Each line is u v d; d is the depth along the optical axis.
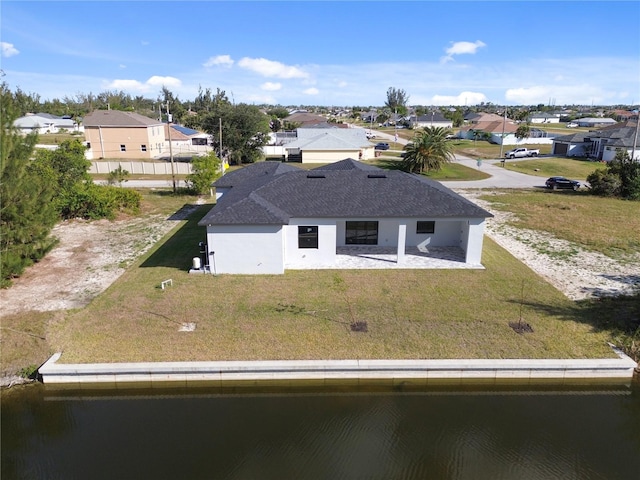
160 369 12.70
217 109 64.75
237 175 29.16
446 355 13.41
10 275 18.89
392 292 17.78
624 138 60.81
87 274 19.97
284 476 9.68
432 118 130.25
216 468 9.91
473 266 20.73
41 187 19.86
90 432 11.15
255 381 12.93
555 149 73.31
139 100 159.88
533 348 13.80
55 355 13.38
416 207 20.66
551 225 29.14
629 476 9.80
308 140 67.06
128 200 32.38
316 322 15.31
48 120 103.44
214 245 19.33
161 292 17.75
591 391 12.87
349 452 10.40
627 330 14.86
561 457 10.32
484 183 47.53
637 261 22.03
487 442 10.79
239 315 15.81
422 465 10.03
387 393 12.70
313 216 20.41
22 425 11.44
